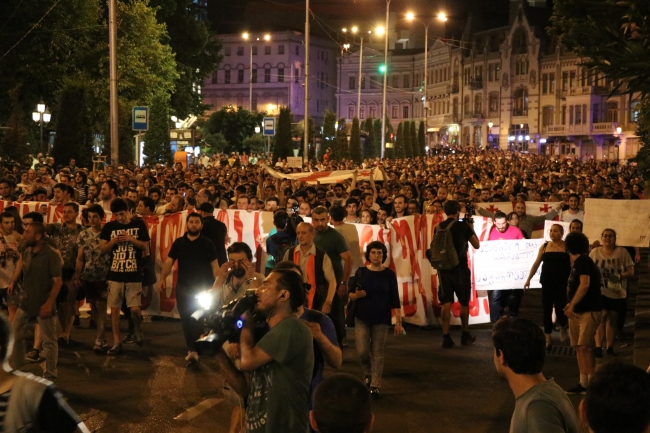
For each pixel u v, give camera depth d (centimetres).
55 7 4003
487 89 10319
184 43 5753
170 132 4444
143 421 773
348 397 310
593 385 299
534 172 4306
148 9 4453
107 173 2123
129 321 1142
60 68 4003
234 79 12744
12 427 359
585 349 893
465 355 1085
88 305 1377
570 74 9062
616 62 375
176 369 979
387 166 3912
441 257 1130
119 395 862
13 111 3312
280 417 464
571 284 908
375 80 12525
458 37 11838
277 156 4378
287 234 1027
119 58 4212
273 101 12519
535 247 1313
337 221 1140
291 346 465
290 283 475
